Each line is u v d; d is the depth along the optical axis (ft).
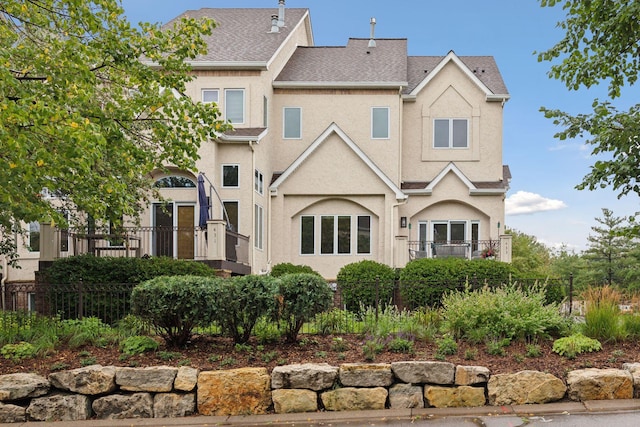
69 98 30.40
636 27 30.42
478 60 89.61
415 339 30.50
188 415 25.08
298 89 78.23
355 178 73.72
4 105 23.73
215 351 28.68
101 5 32.73
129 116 35.68
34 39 33.42
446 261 53.78
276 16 82.94
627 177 30.37
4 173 28.45
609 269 106.32
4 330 30.68
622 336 29.81
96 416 25.09
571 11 32.96
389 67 81.10
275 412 25.08
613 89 33.40
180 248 60.95
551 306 32.14
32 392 25.05
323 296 29.48
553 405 24.71
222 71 71.77
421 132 80.38
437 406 25.09
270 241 72.95
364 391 25.14
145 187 47.83
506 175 82.12
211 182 61.36
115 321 37.27
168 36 36.91
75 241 52.34
